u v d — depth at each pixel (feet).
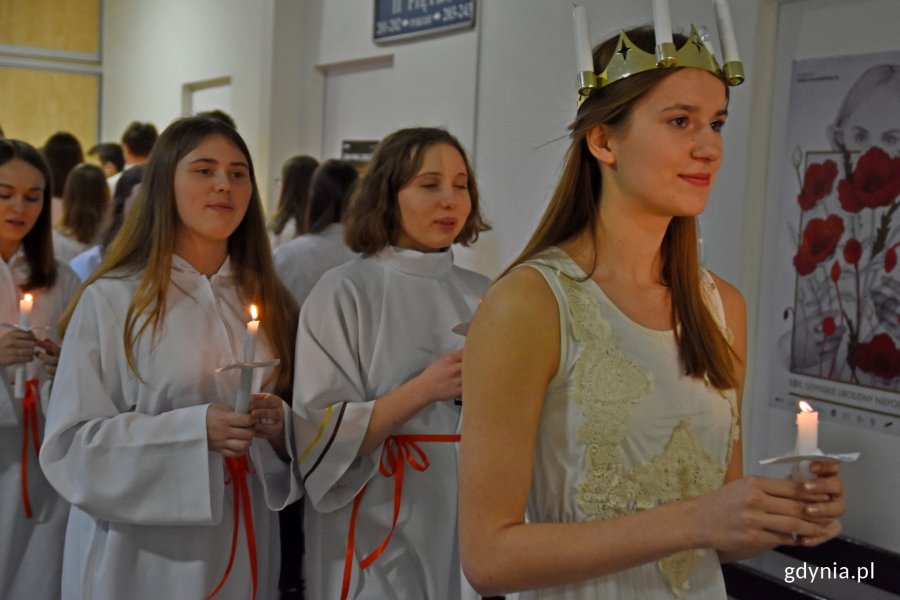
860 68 9.29
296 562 11.68
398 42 16.98
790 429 10.13
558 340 4.07
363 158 18.33
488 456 3.93
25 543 9.00
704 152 3.97
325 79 19.66
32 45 28.14
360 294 7.66
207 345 7.27
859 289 9.30
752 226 10.43
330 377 7.40
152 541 7.03
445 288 7.96
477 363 4.03
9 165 9.02
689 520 3.63
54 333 9.42
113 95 28.48
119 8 27.94
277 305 7.87
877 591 9.04
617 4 11.91
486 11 14.43
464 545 3.95
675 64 3.97
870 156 9.18
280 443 7.63
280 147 20.01
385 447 7.49
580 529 3.79
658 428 4.13
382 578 7.39
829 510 3.49
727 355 4.37
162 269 7.23
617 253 4.32
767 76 10.29
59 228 14.93
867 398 9.25
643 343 4.19
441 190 7.80
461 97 15.29
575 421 4.07
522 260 4.38
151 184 7.40
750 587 9.82
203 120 7.50
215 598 7.14
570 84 12.74
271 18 19.83
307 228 12.61
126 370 7.09
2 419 8.79
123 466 6.77
